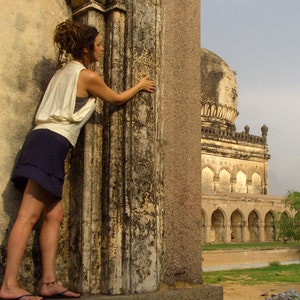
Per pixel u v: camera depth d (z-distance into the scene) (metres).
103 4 3.62
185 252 3.82
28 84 3.40
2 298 2.77
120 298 3.15
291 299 7.52
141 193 3.43
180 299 3.48
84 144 3.38
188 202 3.92
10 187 3.22
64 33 3.21
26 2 3.46
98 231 3.36
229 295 11.06
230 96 41.00
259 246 25.59
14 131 3.29
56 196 3.06
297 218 24.42
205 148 35.50
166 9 4.00
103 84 3.17
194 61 4.19
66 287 3.33
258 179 39.50
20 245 2.85
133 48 3.56
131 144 3.42
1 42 3.29
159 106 3.77
